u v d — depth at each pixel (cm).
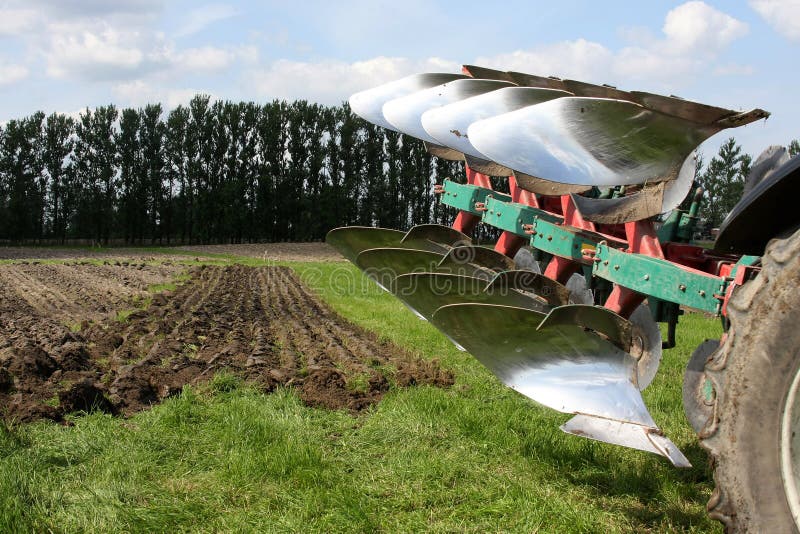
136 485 374
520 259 594
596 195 618
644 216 410
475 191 637
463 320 400
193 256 3678
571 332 388
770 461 231
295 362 730
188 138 5756
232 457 414
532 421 512
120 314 1095
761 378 234
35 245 5303
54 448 420
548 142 379
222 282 1952
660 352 441
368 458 432
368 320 1127
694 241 552
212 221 5691
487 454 444
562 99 390
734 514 236
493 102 492
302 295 1644
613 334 396
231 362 698
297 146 5978
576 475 417
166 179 5744
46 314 1121
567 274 501
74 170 5503
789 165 258
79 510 341
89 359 742
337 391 596
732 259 452
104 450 425
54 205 5459
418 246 686
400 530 335
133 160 5603
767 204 273
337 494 365
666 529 344
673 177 379
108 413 521
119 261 2830
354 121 6006
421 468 407
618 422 348
